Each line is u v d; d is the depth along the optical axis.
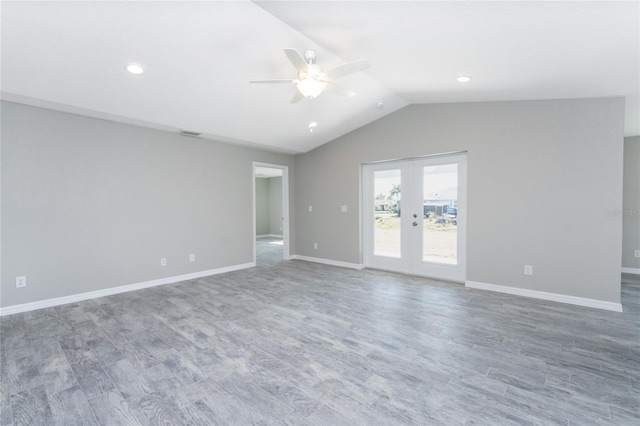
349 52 2.80
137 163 4.28
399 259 5.17
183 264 4.80
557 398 1.87
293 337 2.72
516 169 3.80
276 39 2.59
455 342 2.61
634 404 1.80
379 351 2.46
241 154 5.63
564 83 2.99
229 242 5.43
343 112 4.63
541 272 3.69
